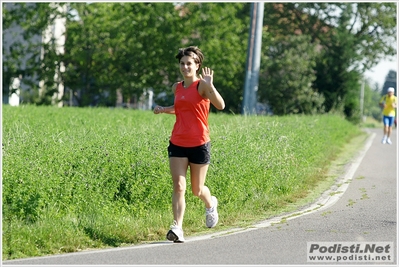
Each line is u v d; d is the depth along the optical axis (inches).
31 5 3348.9
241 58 3262.8
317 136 1173.7
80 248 545.3
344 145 1659.7
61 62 3420.3
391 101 1791.3
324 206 765.9
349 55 2923.2
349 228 632.4
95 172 644.7
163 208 659.4
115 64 3319.4
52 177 612.1
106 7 3329.2
